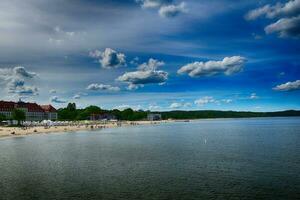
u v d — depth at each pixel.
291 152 64.12
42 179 40.25
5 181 39.34
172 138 107.38
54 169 47.09
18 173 44.22
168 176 41.84
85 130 172.00
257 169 46.16
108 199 31.86
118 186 36.66
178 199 31.72
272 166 48.44
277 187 35.78
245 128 176.88
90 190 35.06
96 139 104.50
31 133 136.88
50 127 183.88
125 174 43.25
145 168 47.69
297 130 145.50
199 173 43.72
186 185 37.00
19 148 75.94
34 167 48.84
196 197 32.34
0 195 33.34
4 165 50.84
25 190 35.16
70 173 44.12
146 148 74.88
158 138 107.81
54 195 33.22
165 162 53.06
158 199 31.80
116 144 85.62
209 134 127.06
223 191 34.38
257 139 97.50
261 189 35.00
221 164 50.75
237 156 59.47
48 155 62.47
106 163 52.25
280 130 147.75
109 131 159.88
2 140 101.44
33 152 67.50
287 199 31.56
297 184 36.97
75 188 35.97
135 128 199.62
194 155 61.56
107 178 40.72
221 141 92.38
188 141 94.12
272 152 64.62
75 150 70.94
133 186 36.72
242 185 36.78
